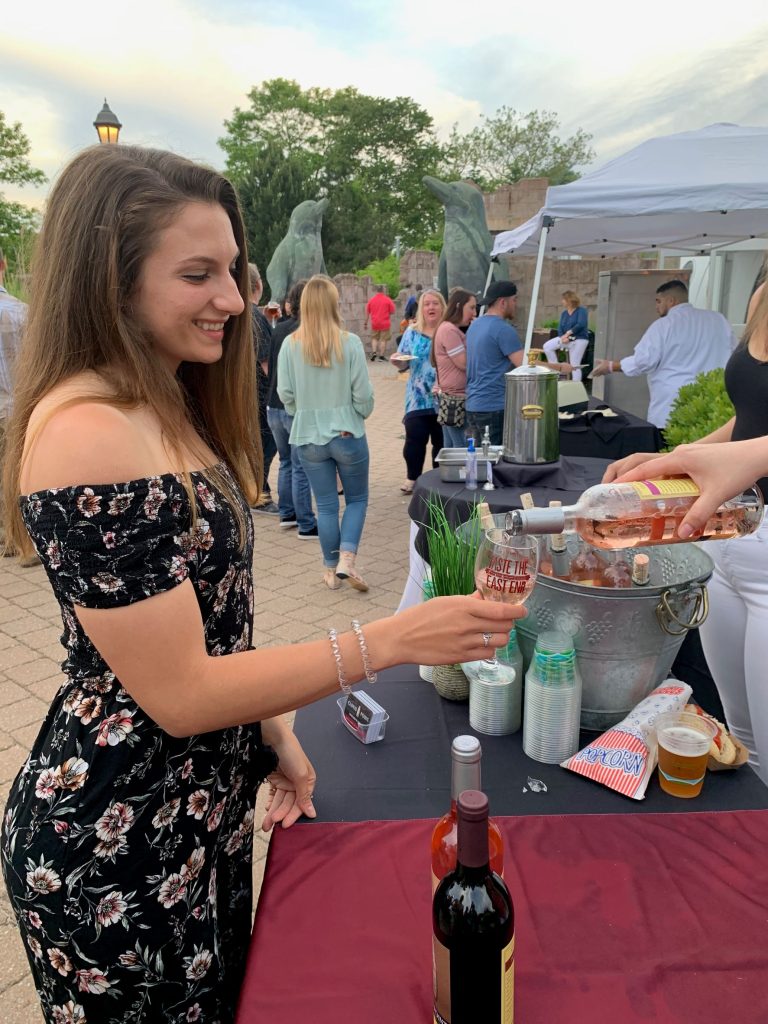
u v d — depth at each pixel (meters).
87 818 0.86
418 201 47.81
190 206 0.82
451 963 0.68
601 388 8.30
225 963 1.06
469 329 4.79
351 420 3.91
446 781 1.19
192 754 0.90
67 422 0.75
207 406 1.16
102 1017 0.90
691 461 1.08
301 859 1.02
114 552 0.74
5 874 0.92
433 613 0.83
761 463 1.04
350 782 1.20
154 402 0.83
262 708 0.80
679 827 1.05
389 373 15.45
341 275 18.23
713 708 2.22
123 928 0.87
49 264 0.83
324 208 12.80
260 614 3.86
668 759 1.11
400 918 0.90
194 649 0.78
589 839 1.03
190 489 0.82
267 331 5.06
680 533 1.07
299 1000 0.79
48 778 0.88
